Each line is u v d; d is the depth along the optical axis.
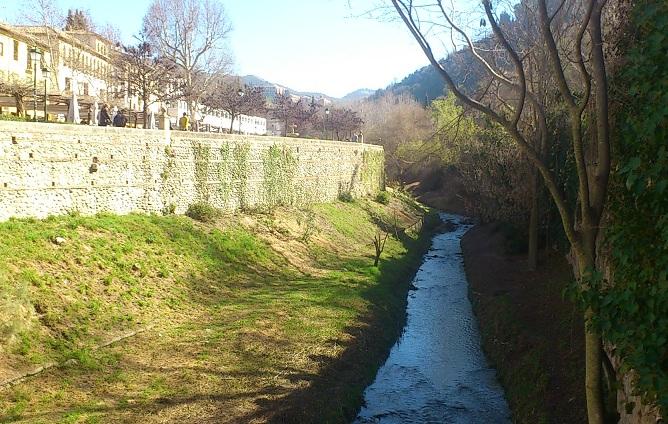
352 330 16.14
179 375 11.95
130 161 18.91
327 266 24.28
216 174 23.42
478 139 30.64
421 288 24.80
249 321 15.65
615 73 9.20
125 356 12.43
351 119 61.00
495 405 13.05
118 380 11.36
